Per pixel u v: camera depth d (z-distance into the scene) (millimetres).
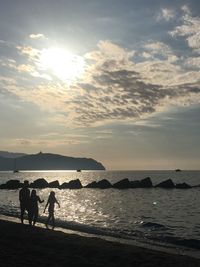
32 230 25562
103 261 17328
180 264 17141
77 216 43469
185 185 113500
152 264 17000
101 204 62438
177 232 32094
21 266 15555
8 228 26156
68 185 112938
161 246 24453
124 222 38781
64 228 30359
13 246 20078
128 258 18031
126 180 116062
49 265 16047
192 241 26359
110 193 92750
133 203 65375
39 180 118750
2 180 180375
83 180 182125
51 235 23766
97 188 114062
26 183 28016
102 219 41281
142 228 33688
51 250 19359
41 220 34938
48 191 99188
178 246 24625
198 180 175875
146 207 58406
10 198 75125
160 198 77812
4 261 16344
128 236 28203
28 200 27578
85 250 19625
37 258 17359
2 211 45812
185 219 43281
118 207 57656
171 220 42156
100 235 28031
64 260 17141
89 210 51656
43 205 56500
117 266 16484
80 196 81438
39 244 20922
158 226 35000
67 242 21641
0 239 22062
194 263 17422
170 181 116562
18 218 36719
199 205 62469
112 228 32969
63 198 75062
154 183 150750
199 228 35438
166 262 17453
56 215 43406
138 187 114500
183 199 75312
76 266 16188
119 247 20641
